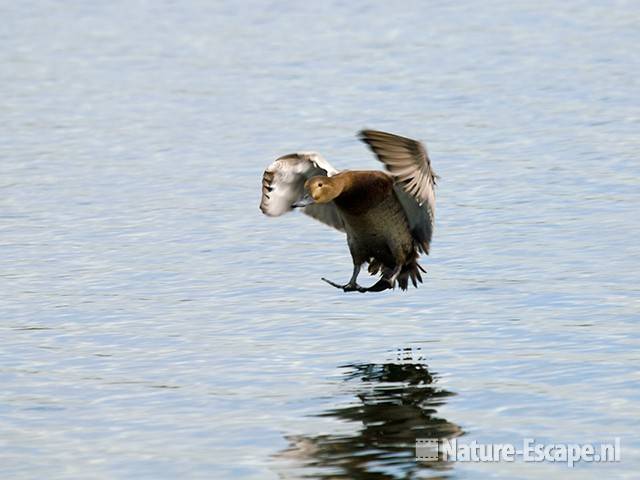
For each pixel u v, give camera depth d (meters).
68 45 38.50
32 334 14.43
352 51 35.41
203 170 23.12
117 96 30.72
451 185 21.23
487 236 18.08
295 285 16.19
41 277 16.81
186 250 18.02
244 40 38.16
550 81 29.86
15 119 28.44
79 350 13.84
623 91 28.22
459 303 15.10
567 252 17.00
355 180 11.88
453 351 13.38
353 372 12.84
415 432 11.05
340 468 10.30
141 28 41.22
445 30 37.91
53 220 19.91
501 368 12.74
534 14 39.69
